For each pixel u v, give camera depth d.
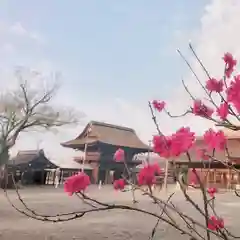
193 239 1.68
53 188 49.34
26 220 15.52
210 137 1.85
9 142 44.88
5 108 44.69
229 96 1.56
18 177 55.22
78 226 14.44
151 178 1.71
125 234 12.91
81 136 67.25
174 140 1.50
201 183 1.82
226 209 24.56
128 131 71.75
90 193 38.88
